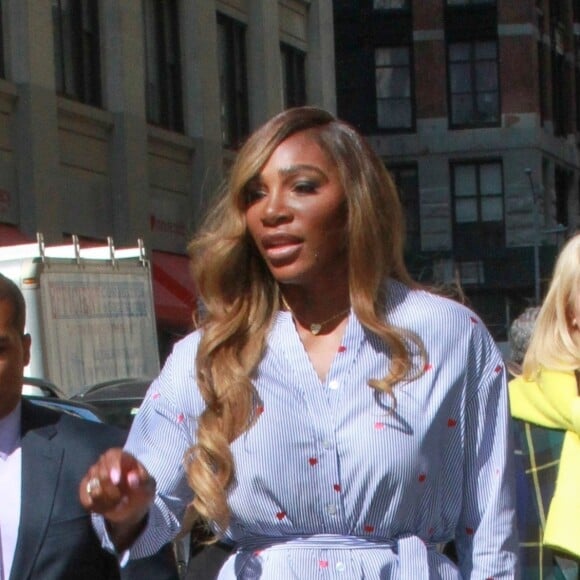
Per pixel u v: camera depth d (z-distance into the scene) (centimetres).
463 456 384
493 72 6009
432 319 379
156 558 410
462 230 5984
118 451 347
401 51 6053
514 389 500
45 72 2859
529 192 5941
